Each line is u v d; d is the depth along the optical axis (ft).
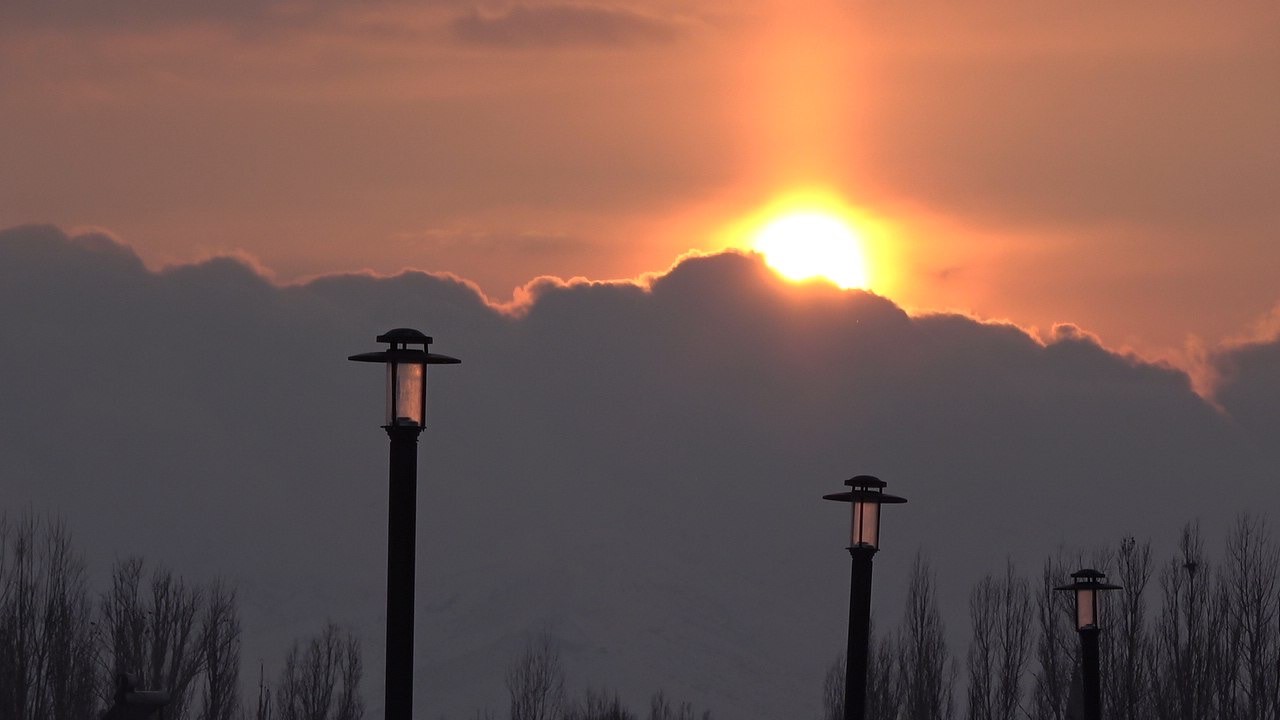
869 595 303.68
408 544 214.48
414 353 217.36
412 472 215.92
